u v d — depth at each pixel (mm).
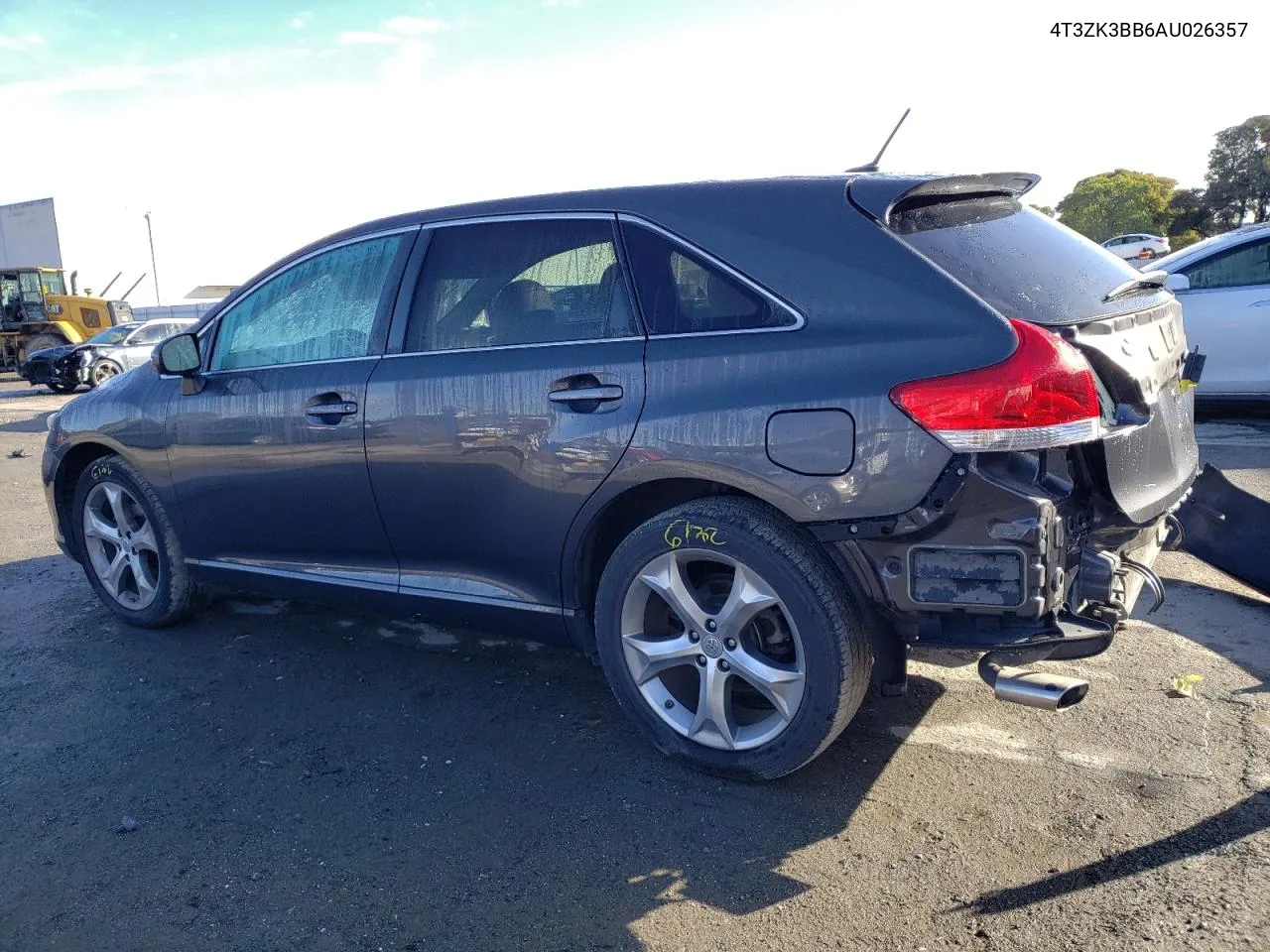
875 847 2570
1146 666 3592
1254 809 2652
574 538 3027
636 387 2850
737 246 2809
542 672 3795
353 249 3646
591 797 2867
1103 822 2629
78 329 25875
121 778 3059
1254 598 4273
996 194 3131
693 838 2645
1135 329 2852
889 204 2688
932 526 2445
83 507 4445
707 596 2957
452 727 3355
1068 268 2889
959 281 2555
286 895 2461
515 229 3256
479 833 2705
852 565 2570
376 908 2398
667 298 2889
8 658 4082
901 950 2188
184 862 2613
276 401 3668
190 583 4254
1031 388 2352
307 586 3822
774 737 2773
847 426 2508
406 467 3336
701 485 2910
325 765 3115
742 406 2654
